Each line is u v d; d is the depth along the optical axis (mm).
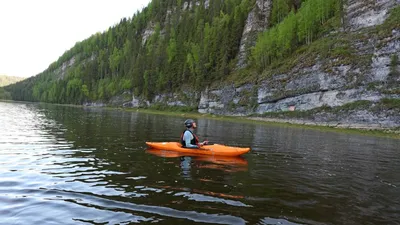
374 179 7898
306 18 53125
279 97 49062
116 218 4469
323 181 7375
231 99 62500
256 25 73312
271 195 5918
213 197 5625
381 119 33312
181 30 101062
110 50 143125
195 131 22547
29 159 8773
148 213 4699
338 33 47281
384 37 36938
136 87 98625
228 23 80812
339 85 39719
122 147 11695
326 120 39312
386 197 6117
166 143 11750
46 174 7047
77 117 33438
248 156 11000
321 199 5781
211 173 7699
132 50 120250
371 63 37062
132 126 23641
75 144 12117
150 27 138750
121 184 6344
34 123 22359
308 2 55000
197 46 84875
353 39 41844
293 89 46938
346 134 29078
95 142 12930
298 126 38719
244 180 7098
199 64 76438
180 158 9695
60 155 9547
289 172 8344
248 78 60500
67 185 6180
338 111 38469
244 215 4734
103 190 5887
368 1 44344
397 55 34719
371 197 6078
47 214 4586
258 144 15477
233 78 65812
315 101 42906
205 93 72000
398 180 7898
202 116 64125
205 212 4809
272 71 53750
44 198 5332
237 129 27172
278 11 70438
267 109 51812
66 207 4898
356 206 5426
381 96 34688
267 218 4645
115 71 127875
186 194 5758
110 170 7645
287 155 11797
